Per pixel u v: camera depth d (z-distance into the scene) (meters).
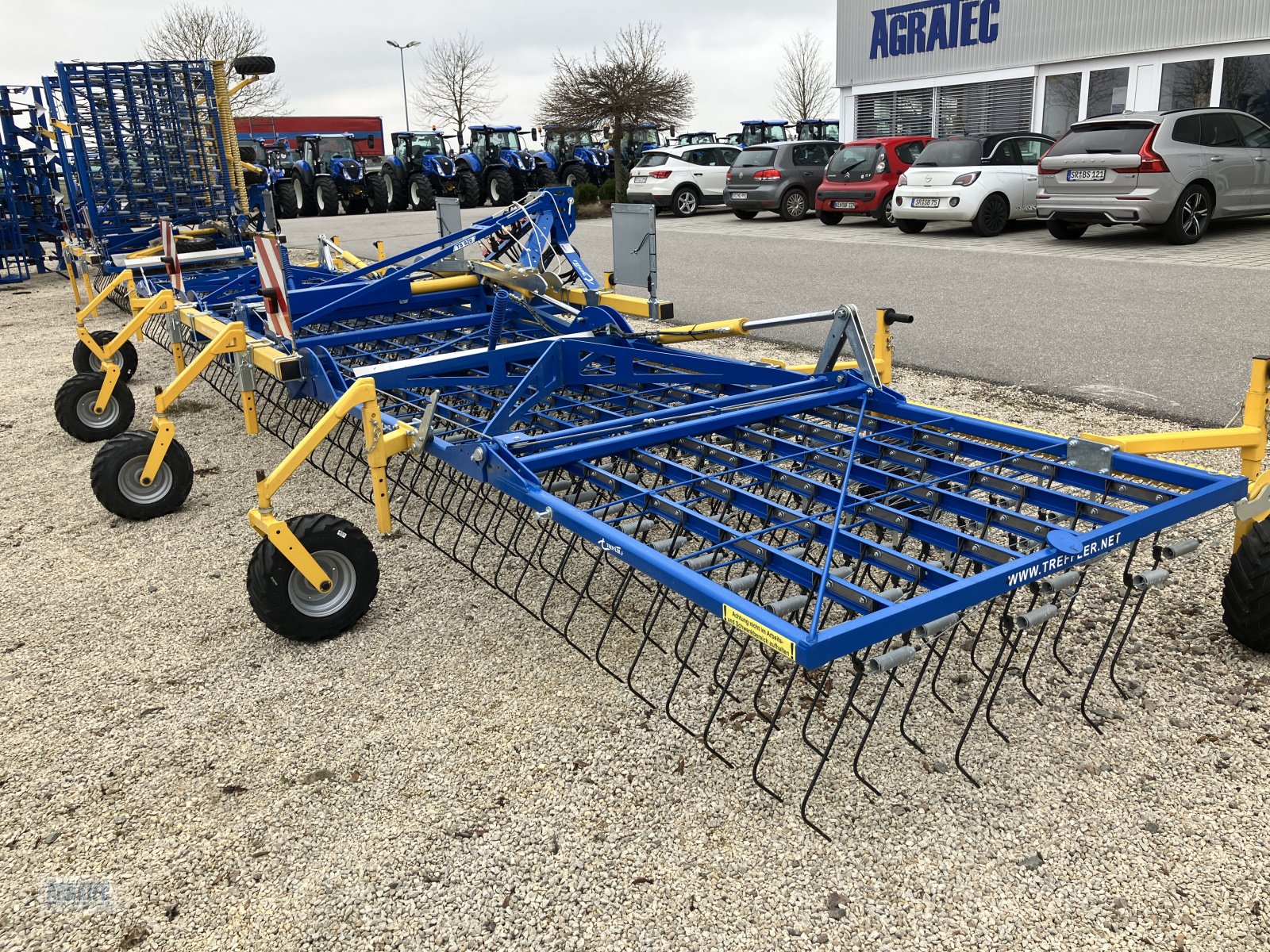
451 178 25.23
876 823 2.43
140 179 10.65
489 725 2.95
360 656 3.40
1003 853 2.31
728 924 2.16
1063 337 7.17
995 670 2.76
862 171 15.67
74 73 10.10
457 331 6.37
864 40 21.72
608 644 3.38
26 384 8.16
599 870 2.34
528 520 4.38
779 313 8.76
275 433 5.68
